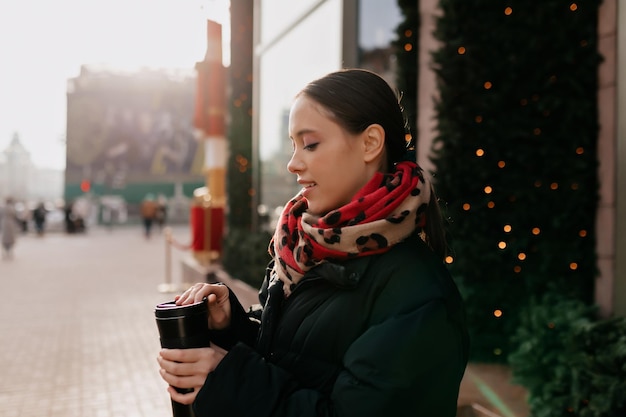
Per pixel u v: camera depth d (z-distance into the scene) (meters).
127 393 4.33
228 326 1.31
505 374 4.18
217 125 9.86
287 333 1.12
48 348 5.65
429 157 4.77
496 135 4.52
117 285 10.12
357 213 1.05
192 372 1.05
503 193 4.50
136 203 41.16
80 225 28.89
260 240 7.62
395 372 0.94
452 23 4.59
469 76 4.52
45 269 12.74
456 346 1.01
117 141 41.03
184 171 41.66
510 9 4.43
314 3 7.97
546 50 4.32
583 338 3.08
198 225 9.50
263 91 9.82
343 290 1.06
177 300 1.22
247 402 0.99
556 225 4.20
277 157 8.97
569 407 3.14
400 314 0.99
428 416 0.96
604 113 4.08
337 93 1.09
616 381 2.77
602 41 4.09
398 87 5.39
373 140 1.10
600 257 4.09
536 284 4.29
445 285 1.04
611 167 4.02
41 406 4.04
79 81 40.72
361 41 7.05
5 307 7.85
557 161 4.27
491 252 4.47
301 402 0.99
